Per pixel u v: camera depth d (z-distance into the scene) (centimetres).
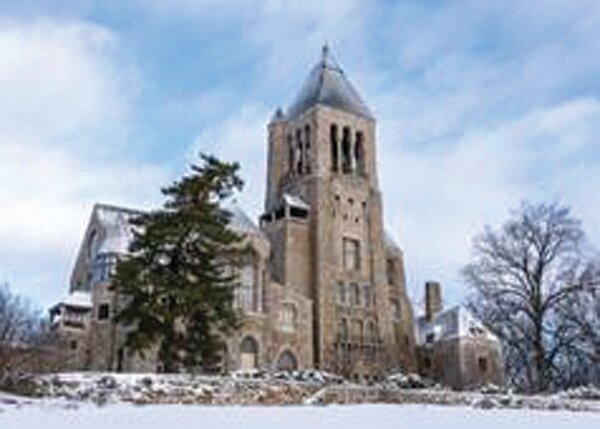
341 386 4216
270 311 8912
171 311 4731
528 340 6744
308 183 10488
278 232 10150
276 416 2617
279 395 4022
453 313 10731
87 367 7906
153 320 4762
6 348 6794
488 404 4150
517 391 6275
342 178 10631
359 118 11312
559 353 6731
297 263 9938
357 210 10612
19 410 2539
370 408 3256
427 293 11600
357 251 10406
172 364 4881
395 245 11331
